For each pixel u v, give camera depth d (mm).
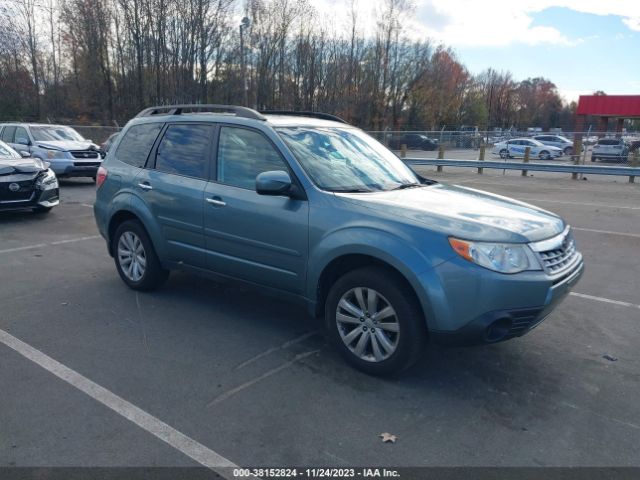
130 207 5332
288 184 3977
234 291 5688
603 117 40125
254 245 4355
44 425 3160
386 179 4570
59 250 7438
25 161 9781
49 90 42562
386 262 3562
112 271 6398
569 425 3289
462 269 3346
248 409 3379
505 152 33250
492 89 91625
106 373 3820
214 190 4633
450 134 29016
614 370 4047
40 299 5359
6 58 39375
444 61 59969
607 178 20453
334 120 5516
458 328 3402
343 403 3475
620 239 8773
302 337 4523
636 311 5355
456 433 3172
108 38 40281
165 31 39000
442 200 4074
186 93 39688
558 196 14297
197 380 3742
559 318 5137
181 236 4957
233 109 4785
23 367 3887
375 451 2982
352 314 3846
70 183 15570
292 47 44062
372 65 49969
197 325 4746
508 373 3951
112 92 41688
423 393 3625
